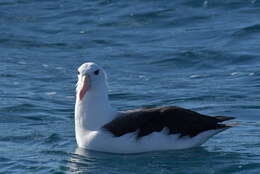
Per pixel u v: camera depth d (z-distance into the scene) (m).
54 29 24.11
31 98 17.06
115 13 25.23
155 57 20.47
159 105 16.44
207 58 20.02
